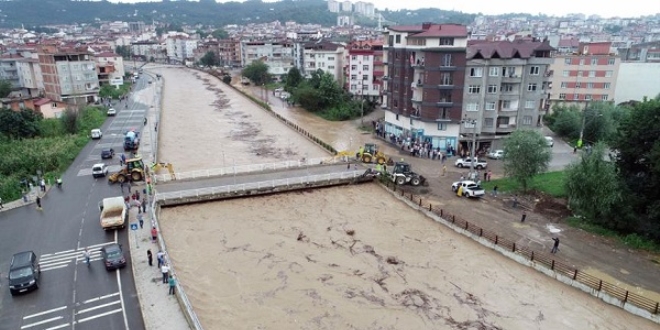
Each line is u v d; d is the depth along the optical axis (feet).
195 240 137.90
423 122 234.38
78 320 94.53
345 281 115.44
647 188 140.77
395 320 99.86
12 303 100.58
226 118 347.56
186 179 186.60
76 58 387.75
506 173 173.17
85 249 125.18
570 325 98.99
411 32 240.53
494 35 535.60
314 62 482.28
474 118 231.09
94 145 246.27
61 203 159.33
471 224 146.10
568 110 270.87
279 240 138.62
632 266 119.96
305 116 364.17
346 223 151.94
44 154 202.69
